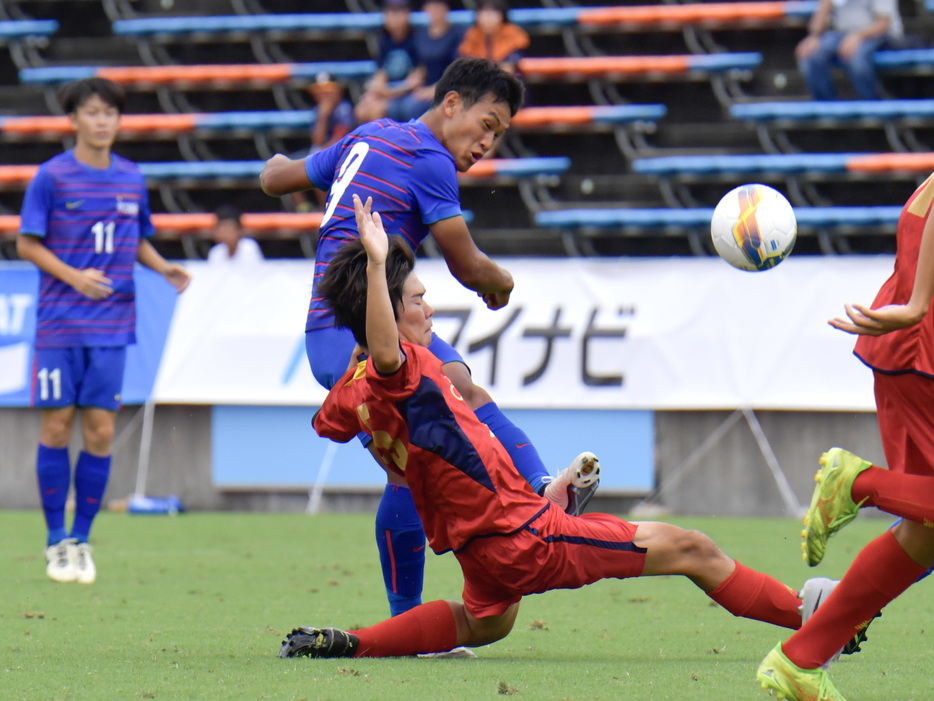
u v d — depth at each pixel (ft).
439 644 41.73
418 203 45.85
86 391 70.49
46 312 70.74
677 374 105.09
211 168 152.05
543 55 167.12
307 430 112.57
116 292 72.02
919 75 149.18
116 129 72.79
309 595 61.72
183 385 112.16
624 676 37.86
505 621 41.93
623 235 142.41
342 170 47.06
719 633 49.85
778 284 104.06
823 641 32.76
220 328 112.27
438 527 39.75
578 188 147.23
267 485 112.68
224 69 163.84
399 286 40.57
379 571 72.59
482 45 145.59
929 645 46.57
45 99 167.53
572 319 106.52
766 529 96.07
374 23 166.71
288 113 155.74
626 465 106.42
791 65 159.84
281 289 111.75
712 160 138.31
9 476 115.85
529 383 106.63
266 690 34.76
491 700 33.19
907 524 32.81
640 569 40.06
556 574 38.83
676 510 106.83
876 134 148.05
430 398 38.42
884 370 33.65
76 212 71.36
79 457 71.41
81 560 68.74
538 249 141.08
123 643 45.62
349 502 113.09
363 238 37.32
